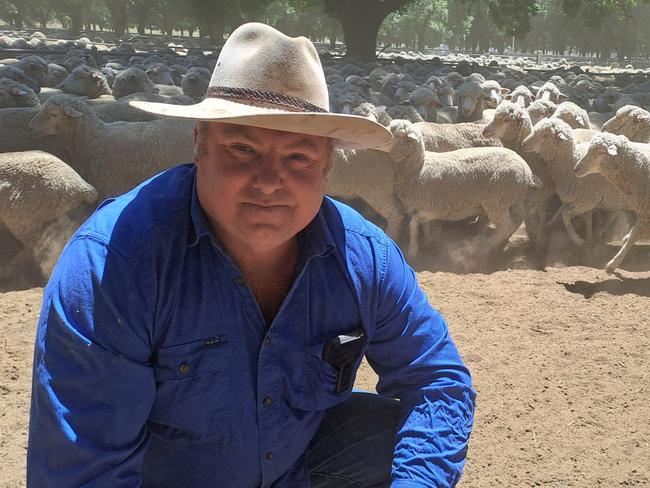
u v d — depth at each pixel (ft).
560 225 28.45
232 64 6.03
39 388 5.84
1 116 26.32
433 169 24.34
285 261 6.63
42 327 5.95
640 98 57.57
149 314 5.96
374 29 116.47
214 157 5.96
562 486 11.42
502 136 28.07
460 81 69.82
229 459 6.66
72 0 229.25
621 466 11.98
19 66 57.31
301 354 6.66
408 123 24.03
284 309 6.50
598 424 13.29
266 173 5.87
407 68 88.69
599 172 22.57
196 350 6.21
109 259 5.88
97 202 25.84
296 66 5.96
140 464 6.23
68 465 5.79
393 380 7.34
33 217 21.29
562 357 16.21
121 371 5.85
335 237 6.77
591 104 60.23
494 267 24.23
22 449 12.10
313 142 6.00
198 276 6.16
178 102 38.91
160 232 6.08
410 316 7.15
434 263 24.53
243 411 6.52
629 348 16.75
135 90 49.70
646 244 27.20
